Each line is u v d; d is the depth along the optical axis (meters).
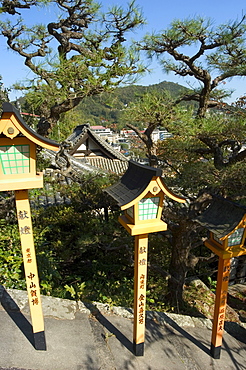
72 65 5.03
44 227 7.18
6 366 3.12
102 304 4.52
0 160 2.71
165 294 6.46
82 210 7.93
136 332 3.56
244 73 5.28
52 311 4.20
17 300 4.21
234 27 5.05
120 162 14.24
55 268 5.92
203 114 5.75
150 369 3.48
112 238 6.97
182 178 5.43
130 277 7.18
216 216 3.65
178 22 5.16
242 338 4.57
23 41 5.63
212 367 3.73
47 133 6.02
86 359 3.43
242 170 4.74
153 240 7.49
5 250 5.34
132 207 3.19
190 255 6.30
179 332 4.34
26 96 4.94
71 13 5.47
